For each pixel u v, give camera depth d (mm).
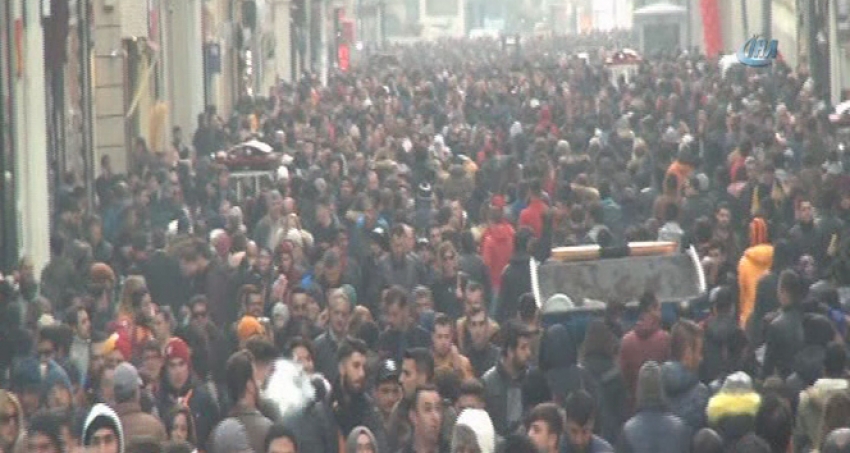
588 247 36344
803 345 30250
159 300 41188
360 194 51594
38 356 31297
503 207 49688
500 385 29141
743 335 32156
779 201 49219
